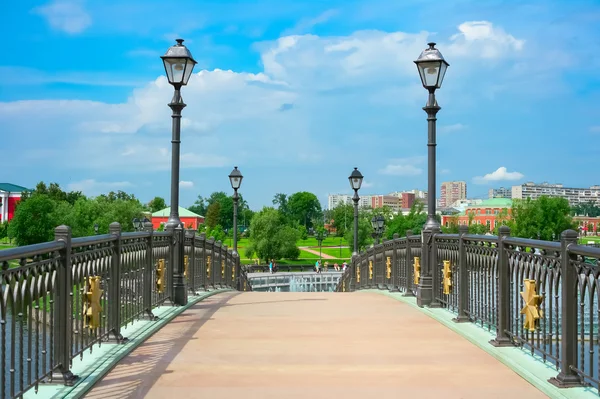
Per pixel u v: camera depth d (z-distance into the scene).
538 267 5.83
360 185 21.95
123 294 7.33
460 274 8.50
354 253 21.62
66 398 4.54
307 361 6.18
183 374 5.60
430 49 10.66
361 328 8.23
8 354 6.13
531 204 98.31
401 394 4.99
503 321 6.68
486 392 5.04
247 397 4.88
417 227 105.44
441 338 7.49
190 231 12.41
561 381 4.96
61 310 4.96
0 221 118.56
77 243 5.32
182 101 10.70
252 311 10.09
